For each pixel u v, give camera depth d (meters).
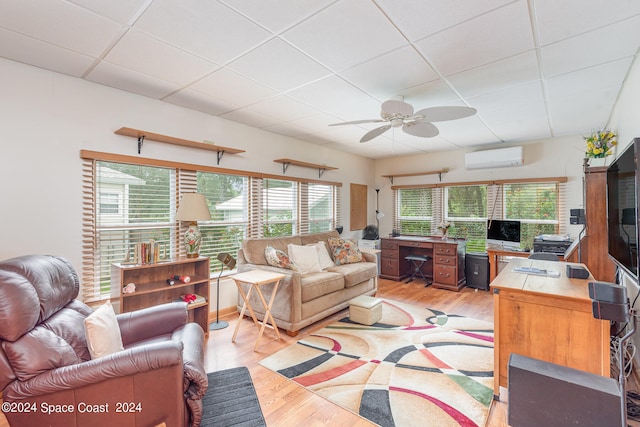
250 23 1.80
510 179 4.83
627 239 1.83
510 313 1.91
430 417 1.82
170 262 2.81
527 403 1.33
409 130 3.01
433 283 4.94
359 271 3.94
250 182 4.00
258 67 2.36
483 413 1.85
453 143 4.88
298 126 4.00
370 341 2.88
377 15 1.72
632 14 1.68
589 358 1.69
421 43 2.01
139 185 3.01
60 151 2.49
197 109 3.35
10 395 1.28
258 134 4.09
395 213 6.11
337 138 4.63
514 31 1.86
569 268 2.09
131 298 2.83
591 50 2.08
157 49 2.11
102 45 2.06
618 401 1.16
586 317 1.69
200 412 1.60
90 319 1.63
